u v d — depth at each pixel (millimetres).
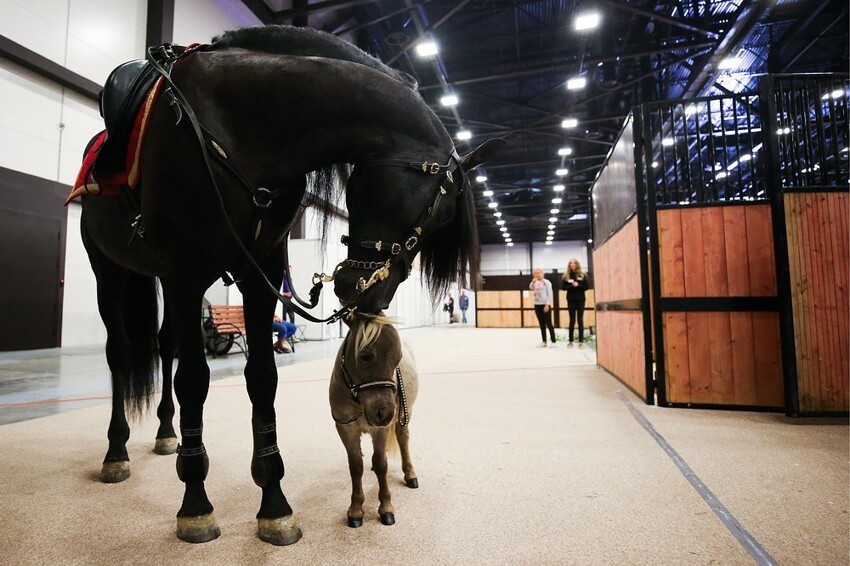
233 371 5176
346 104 1425
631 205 3883
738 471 2064
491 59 13258
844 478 1973
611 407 3414
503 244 36594
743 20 8922
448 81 12250
